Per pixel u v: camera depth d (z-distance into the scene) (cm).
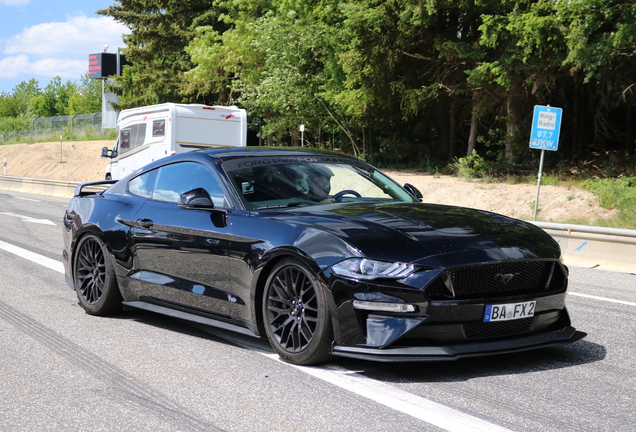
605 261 1003
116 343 488
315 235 414
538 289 420
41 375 410
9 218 1550
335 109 2769
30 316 578
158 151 1795
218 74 3472
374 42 2097
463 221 440
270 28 2778
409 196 546
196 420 331
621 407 351
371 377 400
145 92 4231
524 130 2141
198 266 490
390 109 2434
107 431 318
